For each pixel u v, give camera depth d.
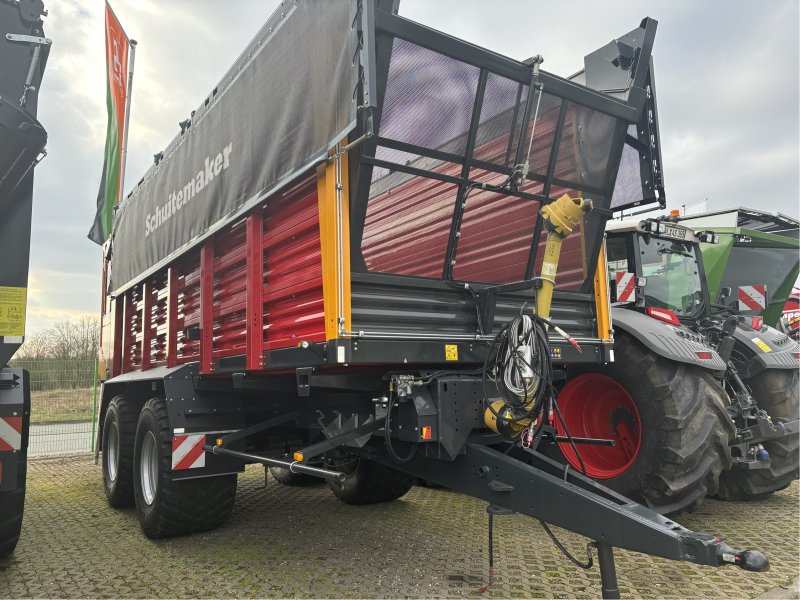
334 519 4.58
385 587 3.16
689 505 4.00
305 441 4.29
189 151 4.27
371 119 2.40
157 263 4.86
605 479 4.22
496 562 3.53
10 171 3.21
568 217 2.95
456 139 2.95
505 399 2.90
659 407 3.96
